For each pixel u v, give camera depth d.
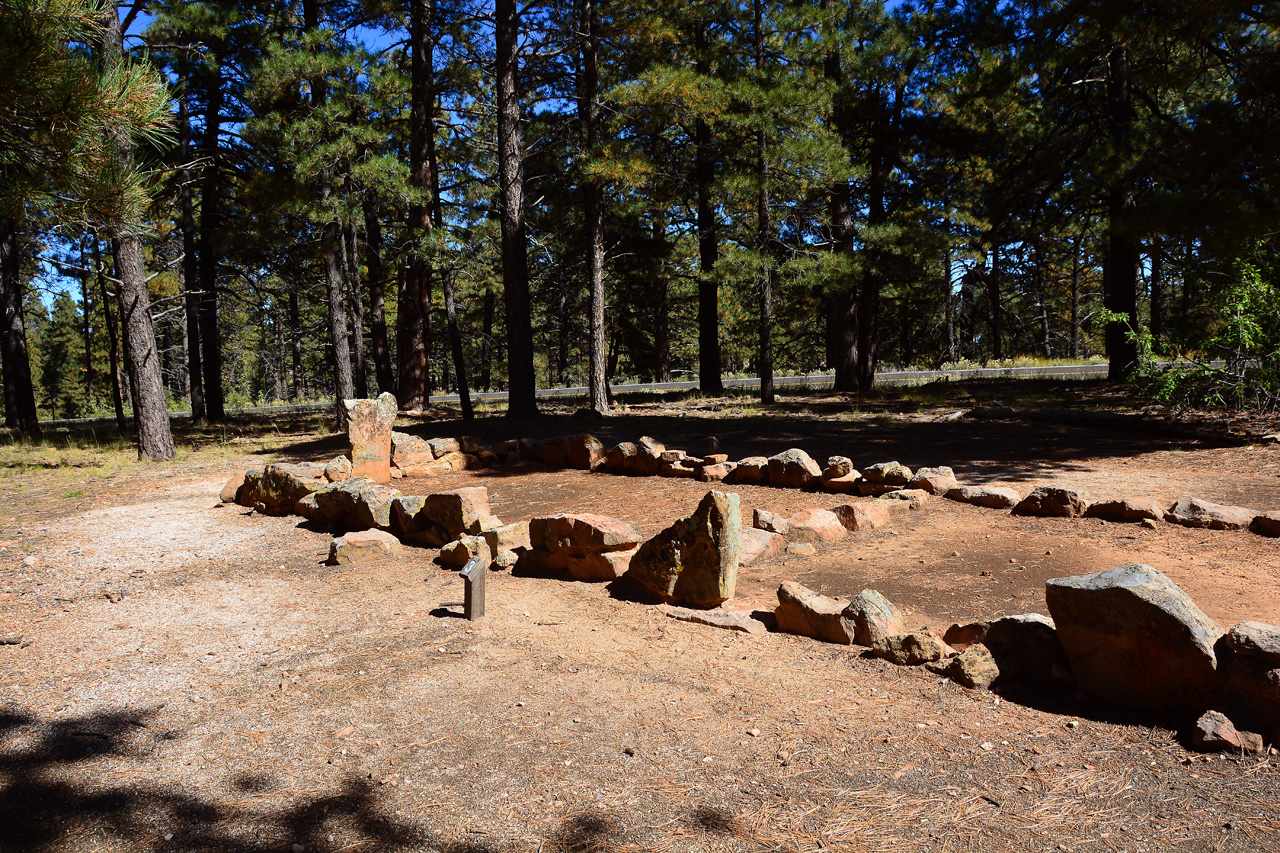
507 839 2.74
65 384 60.28
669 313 50.22
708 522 5.01
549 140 21.80
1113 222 11.72
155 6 18.61
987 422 13.78
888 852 2.56
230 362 57.84
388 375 25.97
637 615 5.07
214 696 4.13
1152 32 12.64
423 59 21.16
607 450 11.20
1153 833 2.57
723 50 20.61
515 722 3.65
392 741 3.53
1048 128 19.17
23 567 6.93
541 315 45.66
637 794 2.99
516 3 18.06
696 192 23.39
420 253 20.34
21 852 2.76
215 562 7.06
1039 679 3.72
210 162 21.67
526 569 6.32
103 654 4.80
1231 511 6.19
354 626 5.17
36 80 6.21
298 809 3.00
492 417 19.27
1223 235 10.80
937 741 3.27
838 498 8.14
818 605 4.56
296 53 17.27
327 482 10.02
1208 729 3.01
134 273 13.88
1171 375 12.58
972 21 15.75
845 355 23.27
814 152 17.77
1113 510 6.61
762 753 3.26
